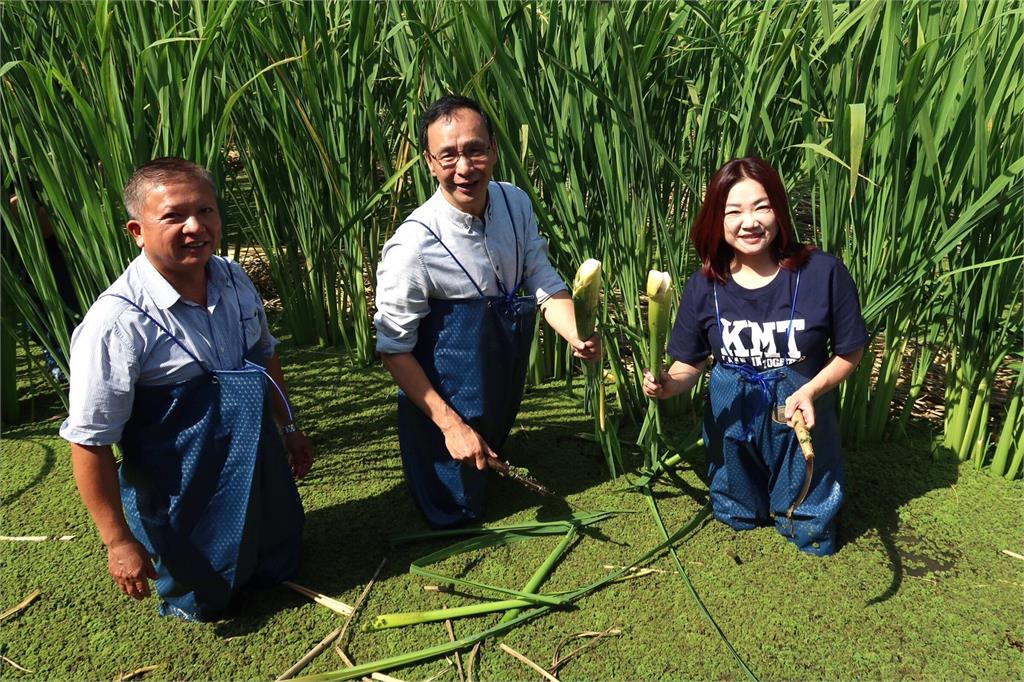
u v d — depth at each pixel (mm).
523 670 1740
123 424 1639
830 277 1896
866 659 1746
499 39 2176
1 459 2684
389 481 2520
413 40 2650
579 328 1864
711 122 2539
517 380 2223
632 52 2072
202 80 2244
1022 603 1900
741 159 1892
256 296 1896
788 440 2031
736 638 1817
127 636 1864
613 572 2045
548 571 2059
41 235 2311
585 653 1785
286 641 1842
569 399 3041
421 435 2188
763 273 1967
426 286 2020
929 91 1975
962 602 1910
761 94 2266
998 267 2232
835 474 2062
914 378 2643
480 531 2232
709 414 2168
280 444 1898
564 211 2412
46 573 2084
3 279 2371
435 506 2256
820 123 2602
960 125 2074
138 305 1617
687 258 2773
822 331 1934
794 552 2113
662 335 1897
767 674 1713
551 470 2566
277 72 2434
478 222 2014
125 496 1791
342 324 3373
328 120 2861
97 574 2078
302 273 3506
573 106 2316
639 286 2531
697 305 2061
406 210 3979
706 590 1978
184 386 1693
